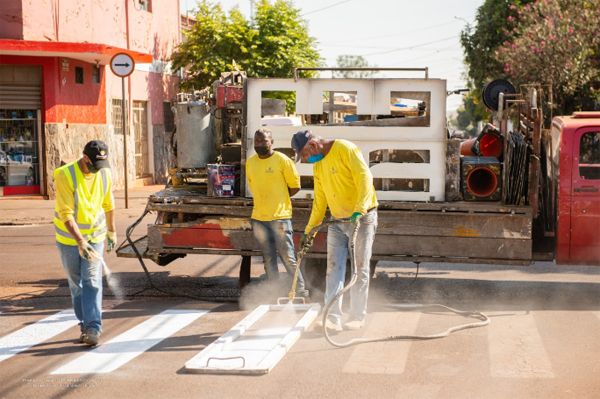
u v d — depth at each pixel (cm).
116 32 2400
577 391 566
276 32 2756
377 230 866
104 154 704
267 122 913
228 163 952
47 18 2025
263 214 851
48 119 2047
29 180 2064
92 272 703
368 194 732
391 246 865
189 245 909
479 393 564
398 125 871
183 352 683
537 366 626
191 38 2753
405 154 934
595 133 852
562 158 855
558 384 581
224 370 614
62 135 2073
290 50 2734
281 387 582
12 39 1936
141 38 2588
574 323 770
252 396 563
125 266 1131
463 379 596
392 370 620
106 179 723
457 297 904
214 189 907
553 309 834
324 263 885
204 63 2673
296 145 749
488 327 755
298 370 623
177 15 2962
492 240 852
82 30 2173
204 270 1095
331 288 753
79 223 706
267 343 686
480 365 631
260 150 837
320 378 602
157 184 2697
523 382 587
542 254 880
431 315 809
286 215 852
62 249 713
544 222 888
